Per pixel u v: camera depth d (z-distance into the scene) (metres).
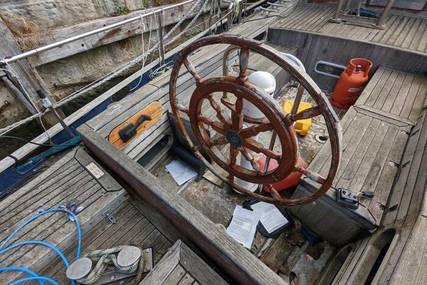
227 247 1.01
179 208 1.13
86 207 1.35
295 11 3.99
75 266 1.06
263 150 1.18
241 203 2.07
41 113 2.16
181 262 1.10
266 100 0.97
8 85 2.54
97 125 1.77
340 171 1.67
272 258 1.74
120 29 3.54
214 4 3.71
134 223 1.38
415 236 1.10
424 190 1.29
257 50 0.89
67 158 1.59
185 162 2.40
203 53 2.68
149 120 2.04
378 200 1.50
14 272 1.11
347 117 2.12
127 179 1.44
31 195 1.40
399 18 3.48
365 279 1.16
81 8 3.08
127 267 1.09
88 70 3.49
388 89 2.46
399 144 1.87
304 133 2.47
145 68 3.02
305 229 1.86
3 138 2.71
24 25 2.61
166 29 4.42
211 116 2.12
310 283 1.61
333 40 3.03
